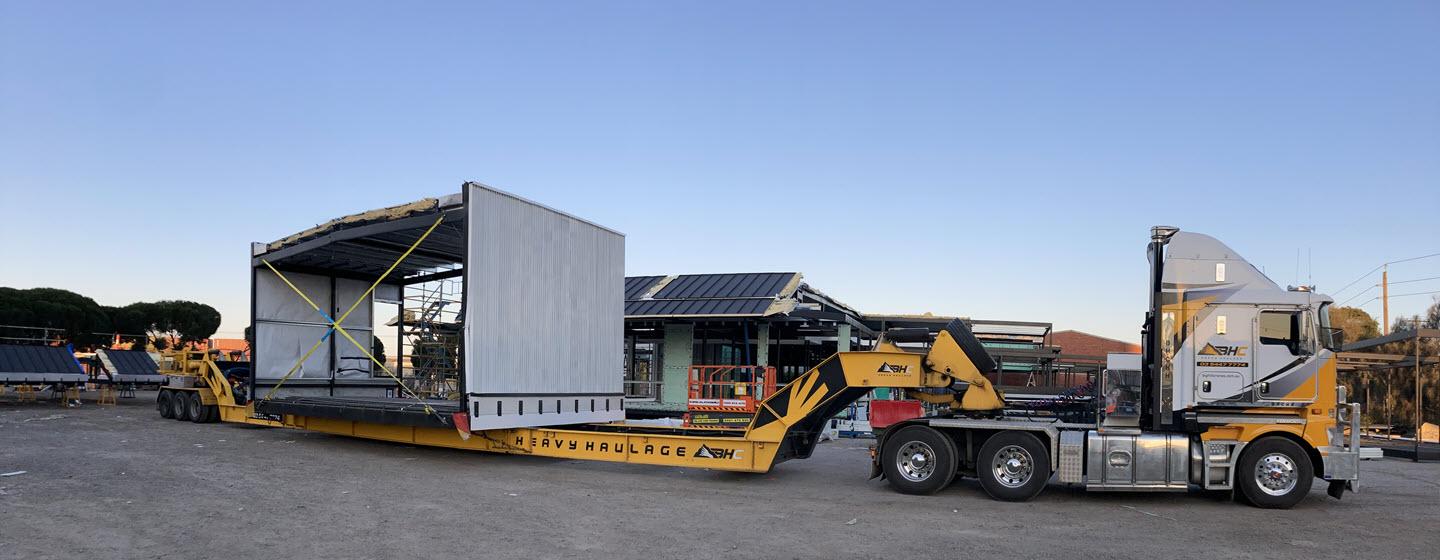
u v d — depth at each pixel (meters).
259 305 17.38
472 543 7.84
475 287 12.22
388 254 16.94
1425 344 25.25
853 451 17.09
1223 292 10.83
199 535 7.98
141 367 29.06
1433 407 26.06
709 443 12.29
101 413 23.11
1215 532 9.05
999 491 10.94
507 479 12.01
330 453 14.57
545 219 13.86
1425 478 14.24
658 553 7.63
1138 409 10.85
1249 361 10.65
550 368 13.80
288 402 16.20
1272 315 10.70
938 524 9.28
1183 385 10.78
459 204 12.47
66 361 27.38
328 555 7.29
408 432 14.73
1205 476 10.57
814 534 8.61
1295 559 7.87
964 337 11.81
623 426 14.23
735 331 26.25
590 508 9.80
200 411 19.84
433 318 20.50
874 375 11.76
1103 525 9.38
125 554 7.20
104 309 49.38
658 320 24.39
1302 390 10.51
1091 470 10.75
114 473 11.70
